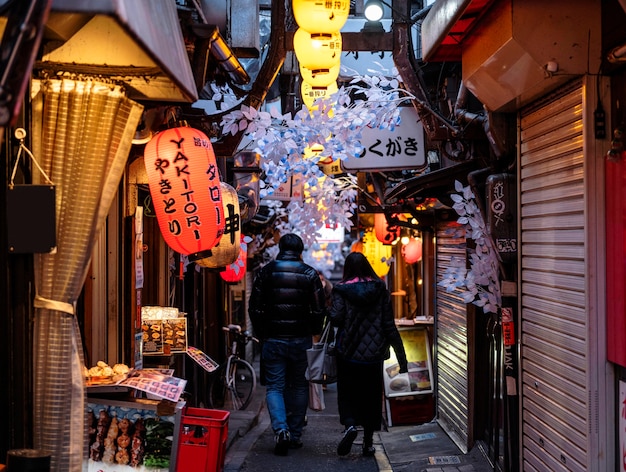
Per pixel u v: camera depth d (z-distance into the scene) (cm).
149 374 607
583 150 520
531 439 650
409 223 1266
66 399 453
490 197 691
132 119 468
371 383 966
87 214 454
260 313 1025
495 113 687
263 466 923
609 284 507
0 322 444
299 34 766
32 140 453
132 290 737
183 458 654
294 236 1046
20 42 282
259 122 786
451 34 647
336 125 868
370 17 800
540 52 517
